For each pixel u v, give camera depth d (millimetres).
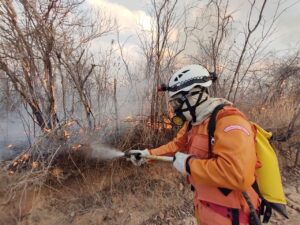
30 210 3391
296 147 5500
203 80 2117
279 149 5355
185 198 4043
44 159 3674
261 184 2131
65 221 3469
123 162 4078
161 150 2627
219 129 1994
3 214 3256
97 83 4246
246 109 5465
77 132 3916
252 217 2047
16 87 3783
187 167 2061
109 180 3959
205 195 2150
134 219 3668
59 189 3689
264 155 2121
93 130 3990
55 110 3986
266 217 2164
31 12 3756
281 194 2139
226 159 1894
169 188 4086
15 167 3605
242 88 5352
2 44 3752
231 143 1907
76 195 3729
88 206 3670
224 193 2068
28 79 3863
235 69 5137
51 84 3934
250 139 1943
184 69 2170
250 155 1904
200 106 2137
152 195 3947
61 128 3801
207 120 2111
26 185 3320
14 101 4012
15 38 3760
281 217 4016
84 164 3920
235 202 2066
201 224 2262
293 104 6059
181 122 2189
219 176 1907
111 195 3834
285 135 5352
